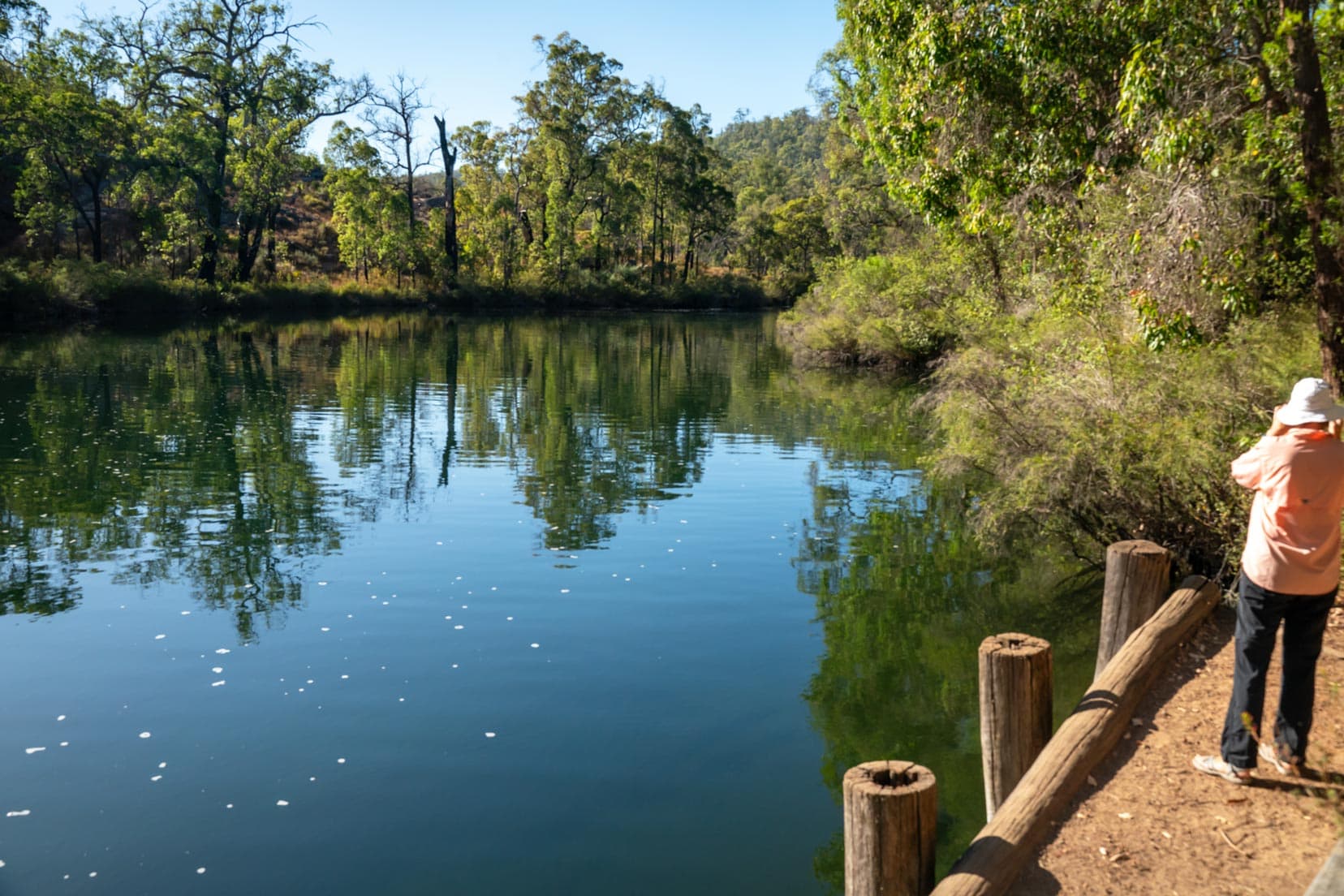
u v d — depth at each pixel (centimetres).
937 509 1268
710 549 1073
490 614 856
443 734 619
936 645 791
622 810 530
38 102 4003
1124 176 1088
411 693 682
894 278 2944
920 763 592
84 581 940
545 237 7344
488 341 4206
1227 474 789
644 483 1431
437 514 1230
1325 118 806
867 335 3003
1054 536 1032
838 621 845
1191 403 859
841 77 2577
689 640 795
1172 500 846
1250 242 897
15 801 533
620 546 1083
